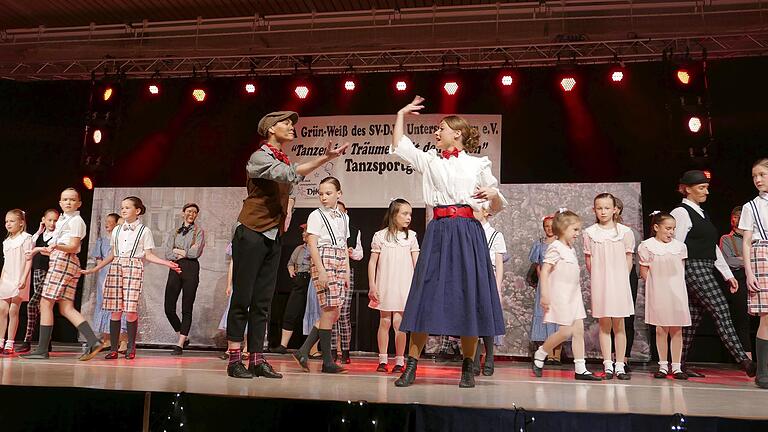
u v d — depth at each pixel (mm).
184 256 6531
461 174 3262
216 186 7801
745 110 7008
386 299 4637
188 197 7488
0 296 5418
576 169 7234
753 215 4059
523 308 6766
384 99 7574
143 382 2939
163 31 7723
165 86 8055
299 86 7293
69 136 8227
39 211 8211
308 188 7547
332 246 4145
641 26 6797
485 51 7219
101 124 7562
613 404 2613
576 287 4562
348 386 3039
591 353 6523
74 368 3859
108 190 7688
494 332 3145
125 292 5133
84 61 7707
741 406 2637
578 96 7309
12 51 7758
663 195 7055
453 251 3178
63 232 5152
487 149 7242
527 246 6887
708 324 6848
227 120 7906
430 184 3326
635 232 6781
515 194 7008
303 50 7328
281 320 7418
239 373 3350
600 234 4852
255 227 3359
